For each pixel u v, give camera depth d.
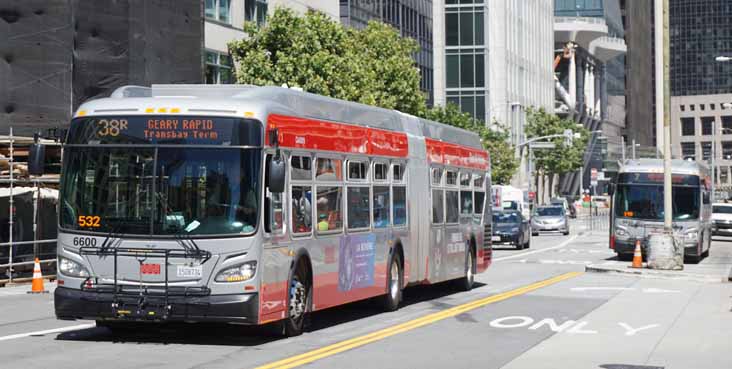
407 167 20.86
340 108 17.72
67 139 14.84
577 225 93.06
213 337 15.77
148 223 14.44
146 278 14.40
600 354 14.34
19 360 13.22
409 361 13.46
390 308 19.98
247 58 43.31
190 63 41.16
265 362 13.09
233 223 14.38
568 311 20.48
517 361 13.58
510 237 50.91
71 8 36.28
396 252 20.19
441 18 102.50
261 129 14.62
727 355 14.34
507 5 105.75
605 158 158.38
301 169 15.95
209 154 14.54
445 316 19.33
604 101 158.38
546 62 125.94
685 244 39.09
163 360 13.26
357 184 18.20
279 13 44.31
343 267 17.52
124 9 37.66
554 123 103.81
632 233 39.25
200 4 41.66
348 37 48.31
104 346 14.67
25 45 35.78
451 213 24.00
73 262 14.62
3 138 30.22
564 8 138.12
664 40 33.12
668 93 33.41
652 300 23.14
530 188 94.88
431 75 93.56
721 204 67.25
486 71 102.19
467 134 25.94
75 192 14.71
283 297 15.26
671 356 14.21
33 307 21.66
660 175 39.19
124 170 14.59
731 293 25.30
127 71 37.72
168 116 14.59
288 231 15.40
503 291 25.56
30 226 31.16
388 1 79.62
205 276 14.32
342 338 15.86
